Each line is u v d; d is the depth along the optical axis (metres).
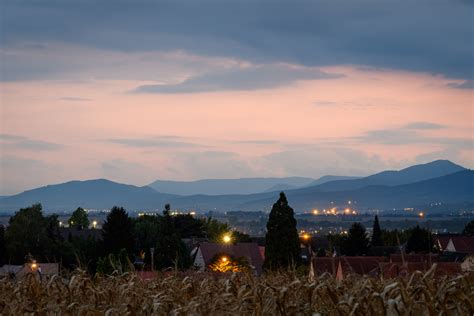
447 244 108.88
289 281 19.17
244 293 16.33
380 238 170.12
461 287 15.09
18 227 121.06
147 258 102.00
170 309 16.27
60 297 17.38
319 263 40.59
